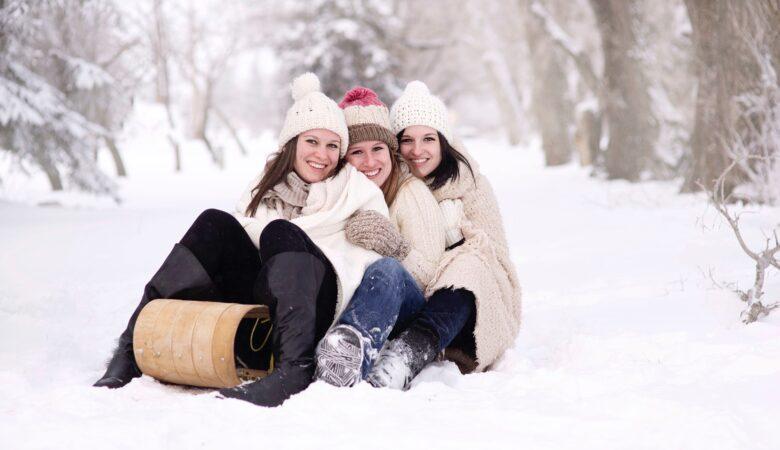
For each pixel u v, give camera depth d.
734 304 6.12
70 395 4.06
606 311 6.72
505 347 5.40
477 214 5.68
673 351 4.88
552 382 4.33
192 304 4.55
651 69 25.00
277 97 58.69
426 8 68.88
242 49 61.44
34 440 3.29
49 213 17.20
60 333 6.34
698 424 3.45
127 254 11.52
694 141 16.80
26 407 3.85
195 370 4.38
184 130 75.94
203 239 4.86
